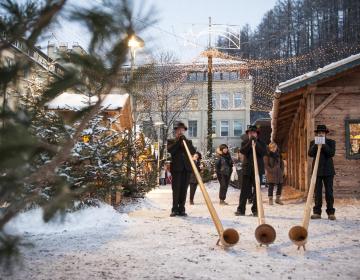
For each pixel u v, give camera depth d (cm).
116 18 192
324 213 874
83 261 416
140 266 397
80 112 213
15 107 195
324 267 399
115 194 974
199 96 4947
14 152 164
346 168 1158
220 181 1159
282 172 1103
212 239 541
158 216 810
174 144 815
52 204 190
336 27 3988
